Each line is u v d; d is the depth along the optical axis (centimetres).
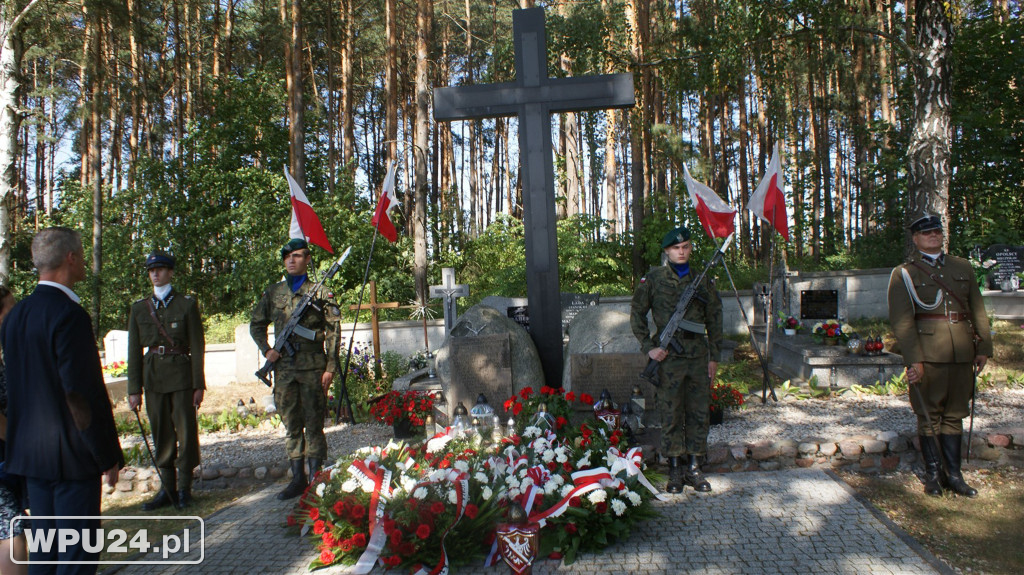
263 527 453
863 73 1945
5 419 337
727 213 945
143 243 1800
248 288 1723
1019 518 413
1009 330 1046
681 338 466
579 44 1474
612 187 2136
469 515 379
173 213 1816
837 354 827
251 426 785
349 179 1862
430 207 2400
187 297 527
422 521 369
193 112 2383
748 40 1220
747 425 621
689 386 471
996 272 1316
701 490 471
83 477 304
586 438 463
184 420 518
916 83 975
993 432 522
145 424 809
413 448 475
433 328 1296
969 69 1363
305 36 2355
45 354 301
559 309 668
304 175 1736
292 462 515
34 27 1355
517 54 655
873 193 1658
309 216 778
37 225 2200
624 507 387
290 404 513
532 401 550
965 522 412
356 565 373
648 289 488
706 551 378
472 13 2930
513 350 651
